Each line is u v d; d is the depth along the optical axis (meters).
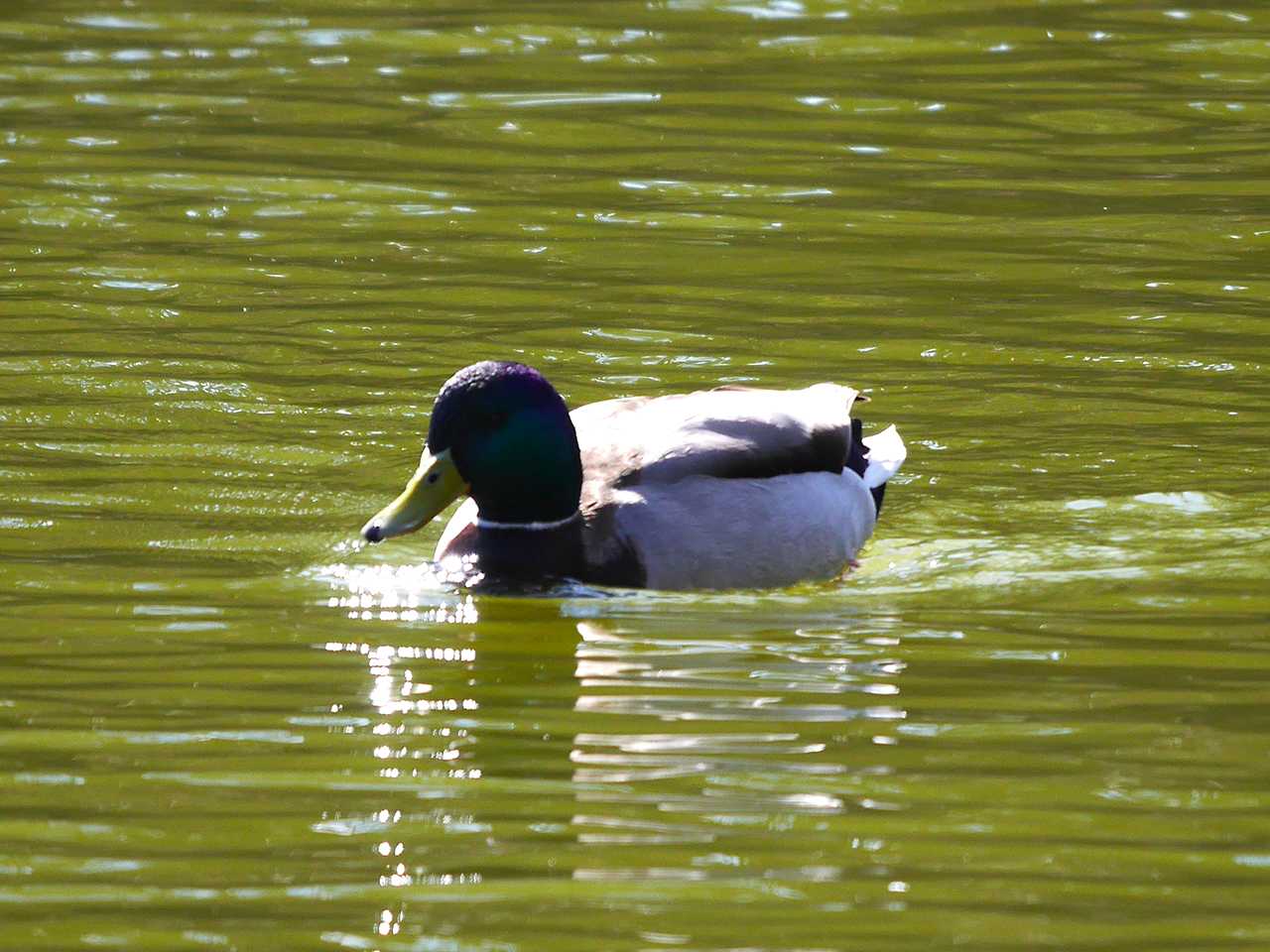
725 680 10.05
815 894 7.71
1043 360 15.42
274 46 24.73
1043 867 7.95
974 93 22.84
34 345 15.55
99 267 17.47
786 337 15.89
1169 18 26.00
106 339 15.76
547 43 24.86
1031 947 7.31
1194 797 8.60
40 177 19.88
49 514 12.45
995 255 17.94
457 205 19.27
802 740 9.25
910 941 7.36
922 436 13.98
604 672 10.17
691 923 7.50
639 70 23.64
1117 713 9.56
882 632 10.81
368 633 10.76
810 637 10.73
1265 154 20.83
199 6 26.66
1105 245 18.19
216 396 14.60
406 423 14.16
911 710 9.62
